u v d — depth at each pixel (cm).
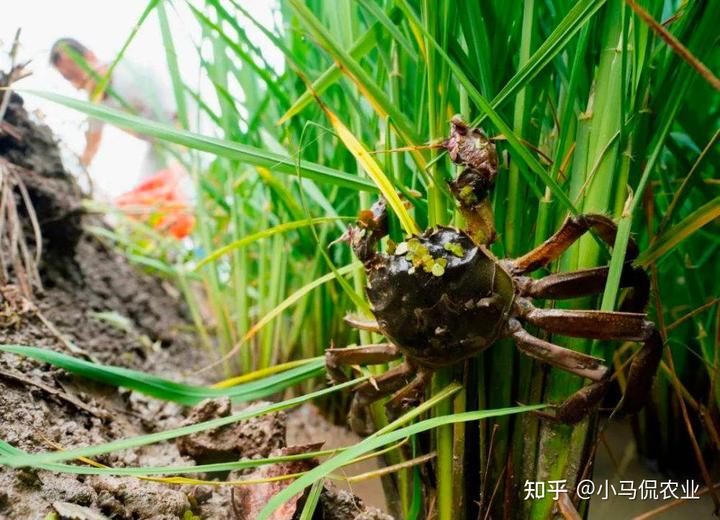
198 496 28
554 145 28
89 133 67
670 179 36
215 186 59
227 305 58
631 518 33
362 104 34
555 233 25
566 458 27
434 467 29
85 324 49
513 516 28
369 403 31
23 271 43
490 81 26
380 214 28
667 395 39
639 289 27
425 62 26
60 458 18
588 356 25
